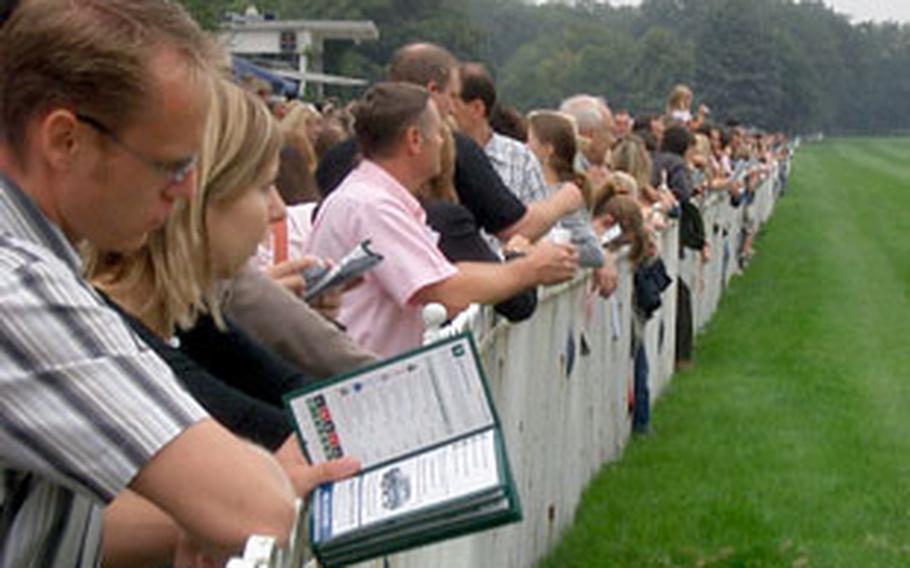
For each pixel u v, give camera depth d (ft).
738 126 80.02
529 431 17.72
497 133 23.12
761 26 337.52
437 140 13.69
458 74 18.84
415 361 7.66
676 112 52.01
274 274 11.32
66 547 5.85
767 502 24.98
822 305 56.75
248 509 5.71
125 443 5.39
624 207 26.18
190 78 5.65
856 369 41.27
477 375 7.68
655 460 28.32
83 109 5.48
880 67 483.51
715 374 39.88
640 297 30.04
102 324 5.44
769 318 52.54
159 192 5.75
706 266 49.88
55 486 5.69
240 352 9.16
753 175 79.51
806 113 375.04
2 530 5.54
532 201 20.21
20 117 5.53
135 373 5.46
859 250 83.76
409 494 7.07
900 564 21.53
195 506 5.65
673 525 23.18
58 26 5.44
